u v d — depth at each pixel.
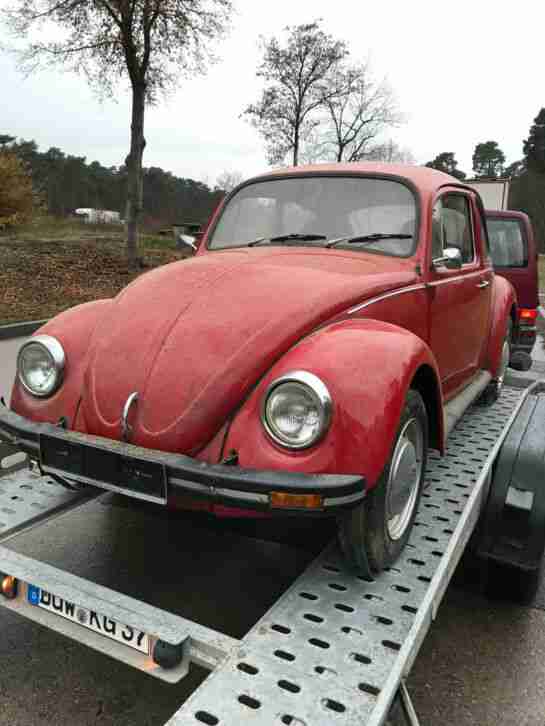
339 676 1.83
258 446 2.23
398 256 3.31
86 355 2.71
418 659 2.74
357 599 2.24
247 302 2.58
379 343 2.41
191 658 1.96
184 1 11.20
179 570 3.31
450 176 4.10
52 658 2.70
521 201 54.03
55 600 2.17
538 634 2.94
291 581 3.25
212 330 2.48
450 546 2.44
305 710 1.70
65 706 2.43
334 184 3.64
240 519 2.85
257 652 1.91
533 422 3.21
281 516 2.13
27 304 6.94
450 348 3.81
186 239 4.05
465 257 4.25
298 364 2.27
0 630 2.87
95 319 2.87
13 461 3.64
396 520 2.56
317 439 2.14
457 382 4.11
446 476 3.23
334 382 2.20
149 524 3.79
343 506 2.12
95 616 2.08
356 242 3.40
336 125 23.91
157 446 2.34
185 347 2.46
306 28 21.59
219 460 2.29
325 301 2.58
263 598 3.09
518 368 5.65
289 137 22.97
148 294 2.81
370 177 3.59
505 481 2.94
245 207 3.86
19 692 2.50
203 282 2.79
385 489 2.33
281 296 2.60
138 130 11.89
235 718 1.67
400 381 2.32
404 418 2.50
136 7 11.09
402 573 2.43
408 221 3.39
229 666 1.84
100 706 2.44
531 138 84.25
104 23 11.22
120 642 2.05
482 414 4.57
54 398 2.68
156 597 3.07
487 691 2.55
